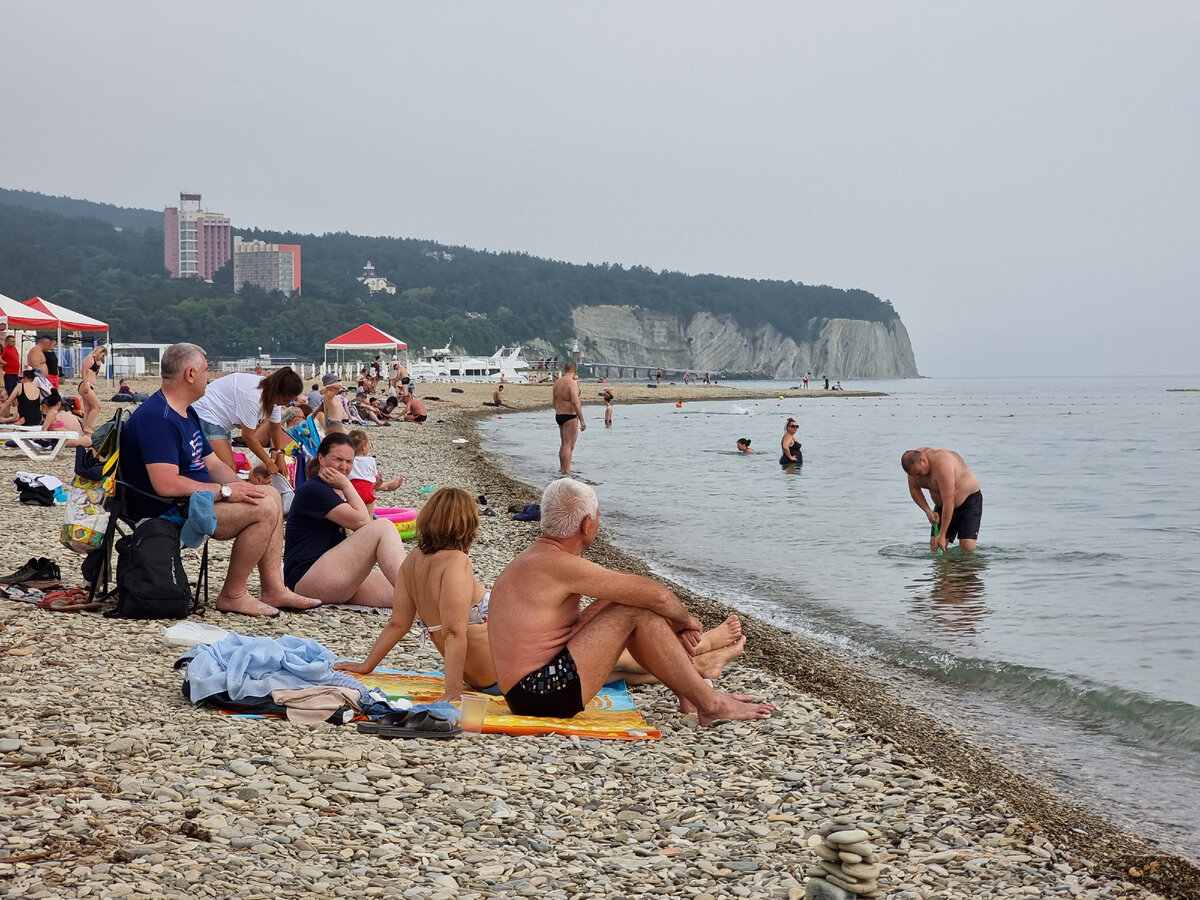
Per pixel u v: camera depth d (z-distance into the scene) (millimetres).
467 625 5609
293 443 9836
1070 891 3846
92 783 3895
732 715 5652
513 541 12016
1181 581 10617
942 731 6047
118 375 68938
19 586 7066
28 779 3879
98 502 6844
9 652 5707
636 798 4445
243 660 5168
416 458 23594
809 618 9008
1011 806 4766
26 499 11609
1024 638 8242
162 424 6660
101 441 6613
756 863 3844
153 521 6758
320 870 3424
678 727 5512
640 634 5508
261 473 8484
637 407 72375
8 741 4242
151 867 3240
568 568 5320
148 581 6617
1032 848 4219
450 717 5098
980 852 4145
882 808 4543
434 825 3932
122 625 6484
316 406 11656
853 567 11492
